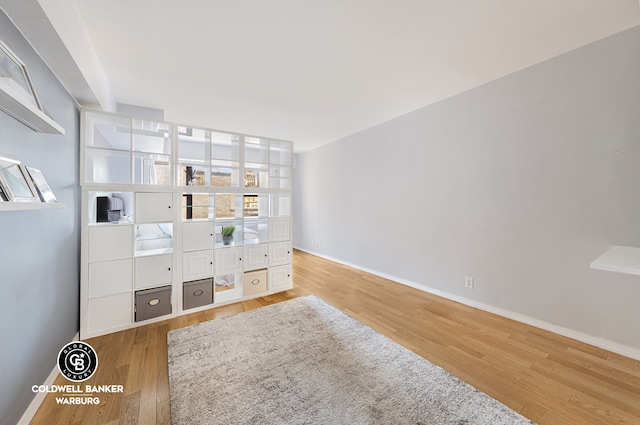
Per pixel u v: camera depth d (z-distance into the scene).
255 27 1.89
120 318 2.41
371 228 4.41
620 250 1.70
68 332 2.04
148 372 1.82
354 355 2.03
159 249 2.79
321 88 2.93
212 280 2.94
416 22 1.85
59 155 1.83
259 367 1.87
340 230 5.17
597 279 2.14
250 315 2.75
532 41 2.08
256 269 3.30
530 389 1.67
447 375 1.80
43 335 1.59
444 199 3.25
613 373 1.82
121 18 1.76
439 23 1.86
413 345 2.18
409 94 3.09
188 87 2.88
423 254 3.54
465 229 3.04
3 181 0.99
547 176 2.38
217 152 5.57
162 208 2.62
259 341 2.23
